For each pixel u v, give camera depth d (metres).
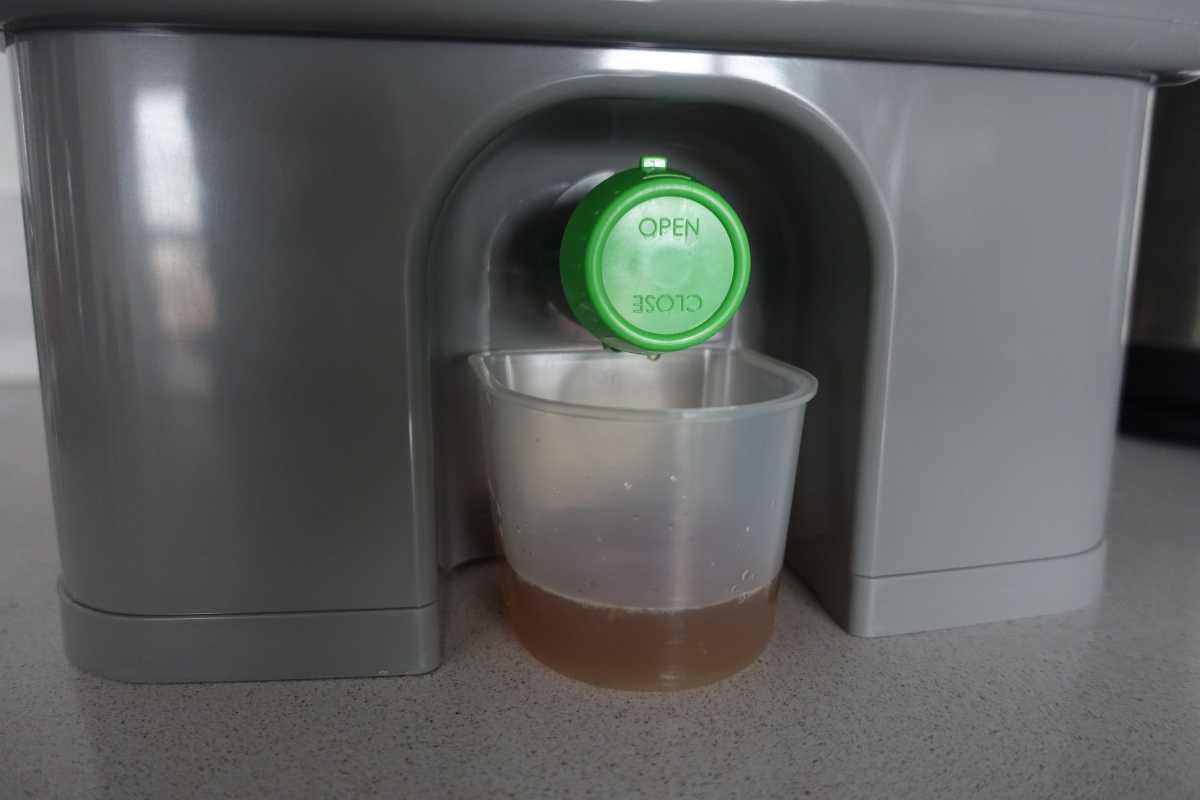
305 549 0.34
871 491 0.37
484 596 0.42
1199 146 0.67
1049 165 0.37
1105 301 0.39
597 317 0.32
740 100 0.33
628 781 0.28
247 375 0.32
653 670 0.34
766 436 0.34
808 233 0.41
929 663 0.36
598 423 0.33
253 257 0.31
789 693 0.34
